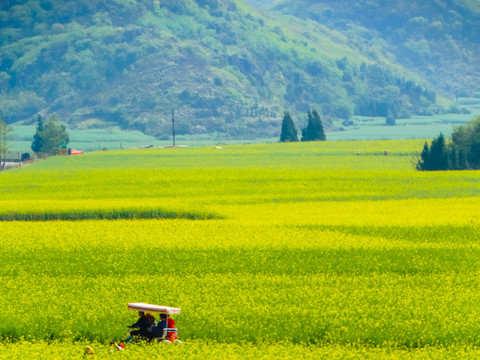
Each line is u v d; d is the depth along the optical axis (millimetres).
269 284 54781
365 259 65438
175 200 125125
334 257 66562
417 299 48906
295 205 117000
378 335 41094
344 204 118062
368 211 106750
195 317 44125
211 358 36156
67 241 75312
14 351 37719
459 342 40688
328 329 42219
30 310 46156
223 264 62844
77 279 57156
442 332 41344
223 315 44406
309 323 43188
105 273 59938
